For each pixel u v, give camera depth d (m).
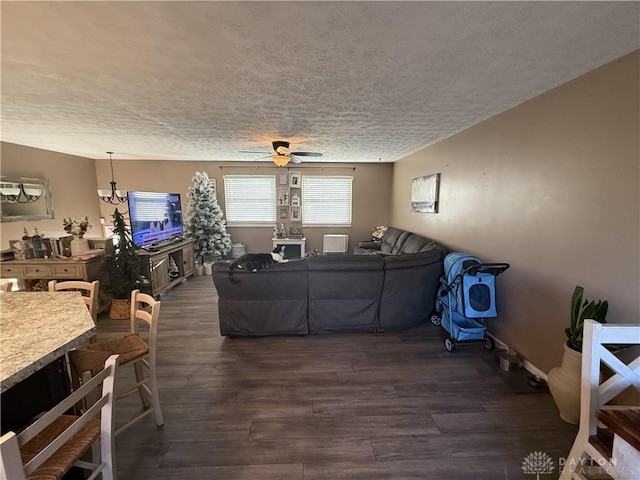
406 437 1.82
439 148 4.26
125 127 3.46
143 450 1.73
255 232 6.96
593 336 1.21
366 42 1.58
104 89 2.28
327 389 2.29
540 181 2.39
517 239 2.67
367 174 6.88
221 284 3.03
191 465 1.63
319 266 3.02
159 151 5.18
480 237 3.24
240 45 1.62
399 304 3.25
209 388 2.31
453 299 2.97
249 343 3.06
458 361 2.70
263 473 1.58
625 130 1.74
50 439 1.13
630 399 1.76
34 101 2.56
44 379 1.28
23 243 3.51
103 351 1.72
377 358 2.76
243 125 3.37
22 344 1.16
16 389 1.19
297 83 2.17
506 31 1.47
